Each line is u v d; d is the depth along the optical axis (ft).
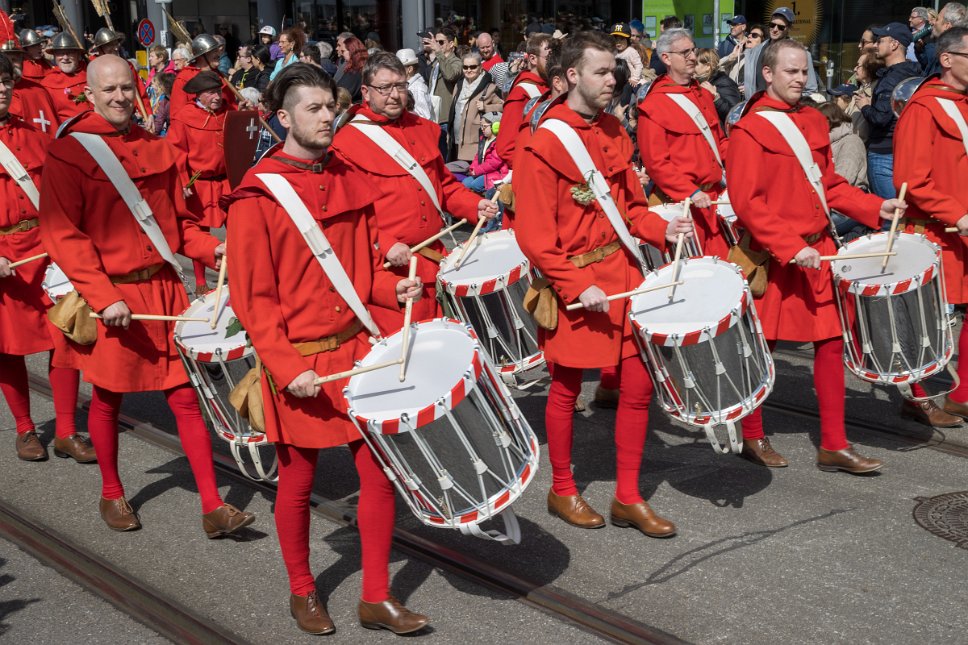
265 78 45.62
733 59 38.37
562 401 15.79
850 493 16.85
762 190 16.74
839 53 40.42
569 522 16.10
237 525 15.94
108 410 16.24
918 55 31.48
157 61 50.98
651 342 14.32
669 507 16.58
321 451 19.54
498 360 17.29
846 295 16.87
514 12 49.11
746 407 14.44
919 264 16.84
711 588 14.06
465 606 13.89
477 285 16.87
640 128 21.20
